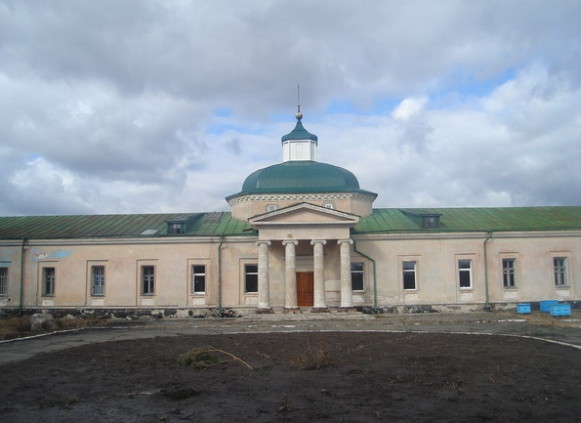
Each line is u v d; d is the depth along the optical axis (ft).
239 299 134.51
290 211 127.34
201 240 136.15
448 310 134.31
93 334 96.48
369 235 136.05
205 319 127.24
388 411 38.83
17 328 105.19
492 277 136.05
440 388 45.57
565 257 137.80
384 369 54.44
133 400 43.47
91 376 53.52
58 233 141.28
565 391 44.01
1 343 82.94
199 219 150.10
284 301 133.80
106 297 135.74
